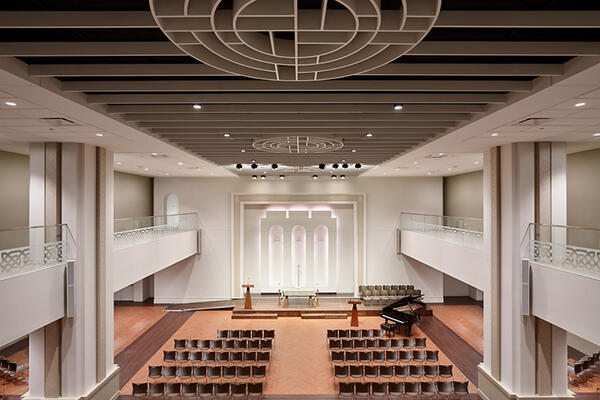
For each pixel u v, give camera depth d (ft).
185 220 58.49
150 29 12.86
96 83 17.21
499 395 29.78
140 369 37.32
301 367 37.32
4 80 14.89
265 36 11.64
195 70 15.21
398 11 10.28
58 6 11.42
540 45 12.96
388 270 63.98
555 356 28.30
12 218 37.58
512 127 23.82
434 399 31.68
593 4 11.30
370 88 17.42
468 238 38.27
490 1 11.22
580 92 16.51
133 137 26.91
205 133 26.96
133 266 38.42
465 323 51.96
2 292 20.97
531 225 28.48
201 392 29.53
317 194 64.23
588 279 22.03
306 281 65.05
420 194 64.34
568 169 39.09
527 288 27.94
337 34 10.82
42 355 27.61
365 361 34.76
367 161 44.06
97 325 29.91
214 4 9.08
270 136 28.71
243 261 64.13
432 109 20.90
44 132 25.00
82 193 28.53
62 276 26.81
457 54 13.19
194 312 57.57
